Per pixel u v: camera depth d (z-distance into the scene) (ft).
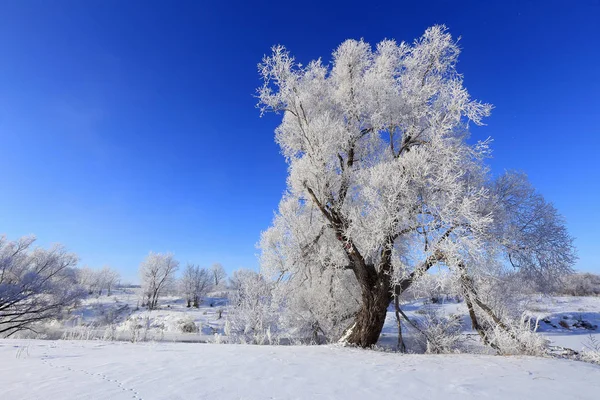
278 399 12.89
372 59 41.86
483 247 30.35
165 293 228.22
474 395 13.48
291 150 43.75
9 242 88.38
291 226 44.78
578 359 27.07
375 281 37.14
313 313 47.24
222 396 13.10
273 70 39.50
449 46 36.37
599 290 121.90
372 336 35.47
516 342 28.02
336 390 14.37
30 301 82.43
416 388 14.69
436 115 33.68
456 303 74.38
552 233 39.32
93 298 220.23
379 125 37.37
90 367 18.43
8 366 18.74
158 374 16.75
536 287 42.32
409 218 32.04
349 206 41.19
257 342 45.93
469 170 34.99
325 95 44.01
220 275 293.02
